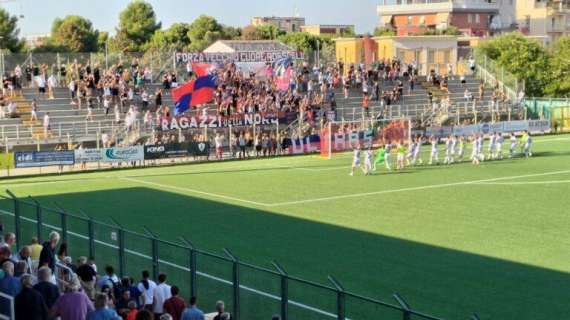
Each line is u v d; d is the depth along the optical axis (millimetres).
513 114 99938
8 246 25906
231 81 89562
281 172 68062
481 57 109875
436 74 105188
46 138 76375
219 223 45719
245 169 70562
